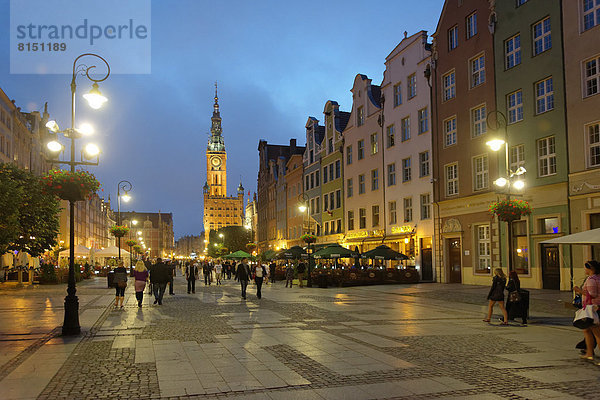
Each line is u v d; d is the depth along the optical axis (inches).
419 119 1456.7
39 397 260.5
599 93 896.3
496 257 1127.0
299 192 2453.2
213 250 4692.4
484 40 1187.9
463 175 1253.7
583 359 355.6
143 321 571.2
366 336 456.1
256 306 756.0
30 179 1429.6
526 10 1065.5
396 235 1530.5
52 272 1462.8
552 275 978.1
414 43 1481.3
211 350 388.5
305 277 1385.3
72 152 522.6
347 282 1294.3
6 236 1143.6
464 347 401.7
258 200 3476.9
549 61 1003.9
